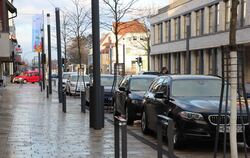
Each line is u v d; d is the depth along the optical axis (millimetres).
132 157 9102
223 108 9797
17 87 49375
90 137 11594
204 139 9852
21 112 18328
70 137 11555
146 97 12953
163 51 64812
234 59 7273
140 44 99438
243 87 7531
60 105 22609
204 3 50812
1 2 30000
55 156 9102
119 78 24188
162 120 6281
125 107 15711
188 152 10125
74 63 79250
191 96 11148
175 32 61094
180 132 10109
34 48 47656
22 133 12211
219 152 10141
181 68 58438
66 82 35719
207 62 51031
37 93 35375
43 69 42406
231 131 7242
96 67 13156
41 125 13953
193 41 53562
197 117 9891
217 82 11727
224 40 45594
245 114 9758
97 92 13156
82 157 9016
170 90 11367
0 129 12961
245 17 42375
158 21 67312
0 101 25344
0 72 44156
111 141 10969
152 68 71688
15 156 9094
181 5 57938
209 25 50281
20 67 110375
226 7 45875
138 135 12727
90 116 13430
